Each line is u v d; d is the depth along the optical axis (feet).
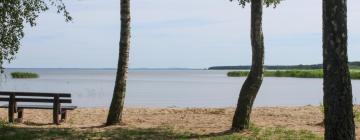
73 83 224.33
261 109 75.15
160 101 113.91
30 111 70.28
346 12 31.60
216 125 55.21
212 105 102.58
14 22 48.70
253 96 50.39
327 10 31.53
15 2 48.26
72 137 46.21
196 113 68.74
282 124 56.59
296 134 48.65
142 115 66.03
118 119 55.31
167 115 66.08
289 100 119.03
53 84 205.57
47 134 47.26
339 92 31.42
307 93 148.36
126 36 54.44
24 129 49.98
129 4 53.98
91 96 128.16
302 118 63.16
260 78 49.90
